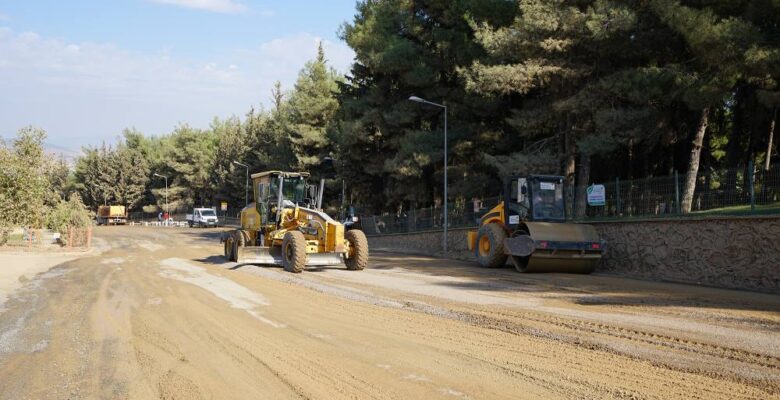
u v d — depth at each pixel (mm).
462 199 34281
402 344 8500
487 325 9797
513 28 25234
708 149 32688
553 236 18109
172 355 8094
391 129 37188
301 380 6816
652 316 10344
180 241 44281
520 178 20203
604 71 24797
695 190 18578
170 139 118125
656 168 34469
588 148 23266
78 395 6457
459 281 16062
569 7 23484
